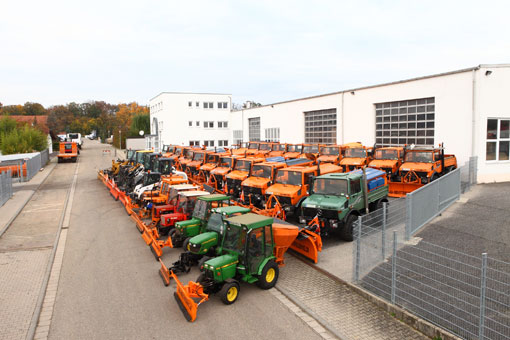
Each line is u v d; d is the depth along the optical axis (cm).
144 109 10250
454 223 1234
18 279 1084
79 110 13762
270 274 969
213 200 1216
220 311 851
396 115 2492
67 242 1449
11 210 2009
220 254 973
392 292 811
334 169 1741
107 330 792
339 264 1083
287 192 1458
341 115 2942
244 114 4691
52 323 829
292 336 742
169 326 797
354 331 741
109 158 5200
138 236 1498
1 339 764
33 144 4675
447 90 2114
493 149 1991
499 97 1953
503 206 1389
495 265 895
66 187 2867
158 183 1861
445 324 702
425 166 1816
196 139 5050
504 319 679
